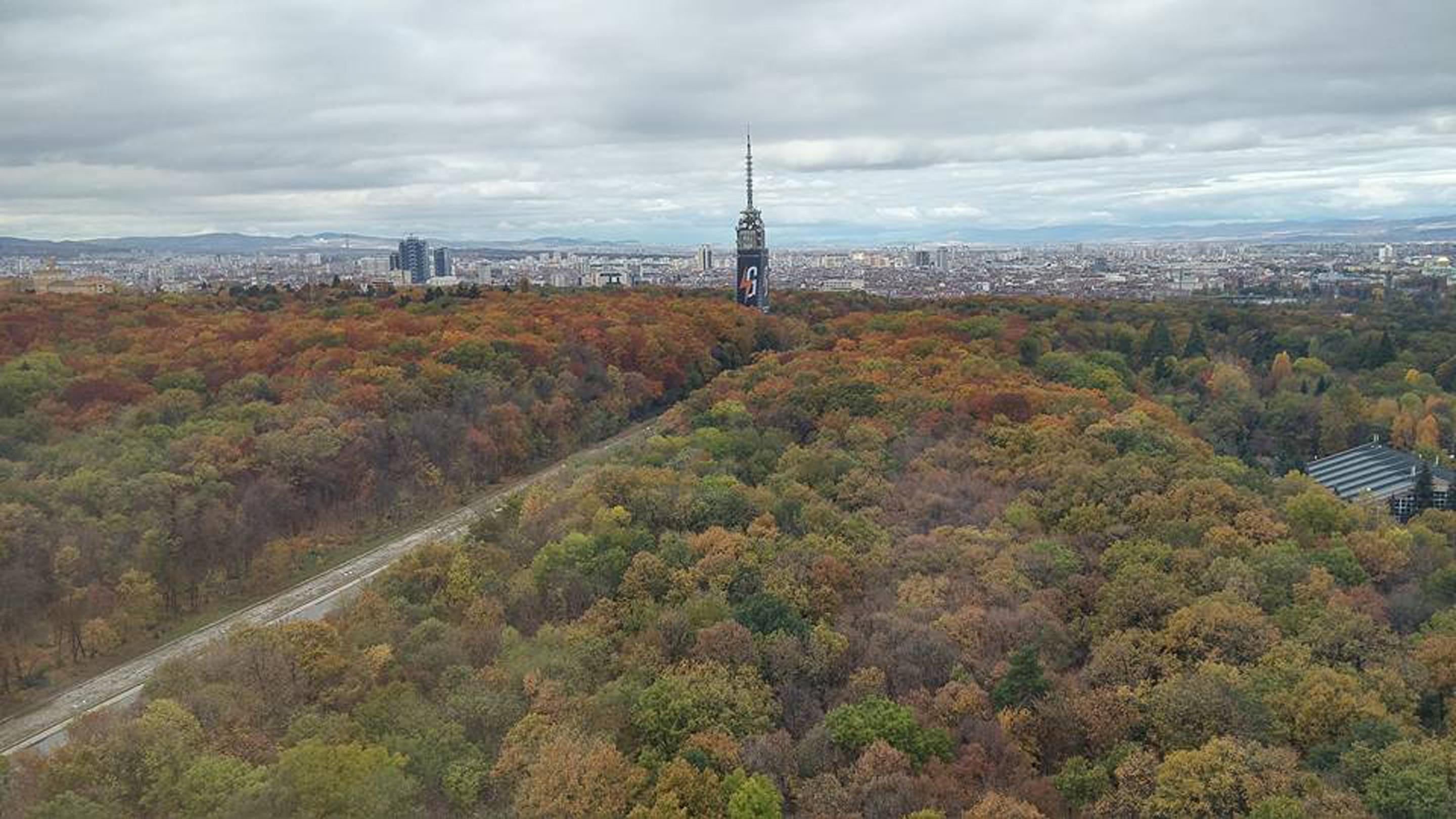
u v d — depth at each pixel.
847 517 116.06
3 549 118.88
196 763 77.81
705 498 120.44
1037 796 73.06
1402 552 108.19
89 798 75.88
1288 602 95.50
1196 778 69.50
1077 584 100.19
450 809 77.62
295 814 72.31
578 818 71.50
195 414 165.38
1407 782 68.50
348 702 92.56
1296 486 131.25
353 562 148.38
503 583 111.38
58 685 116.69
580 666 89.94
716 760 76.12
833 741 78.06
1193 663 85.50
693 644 91.75
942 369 189.00
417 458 170.75
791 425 158.25
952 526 114.94
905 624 91.31
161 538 131.88
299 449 154.00
